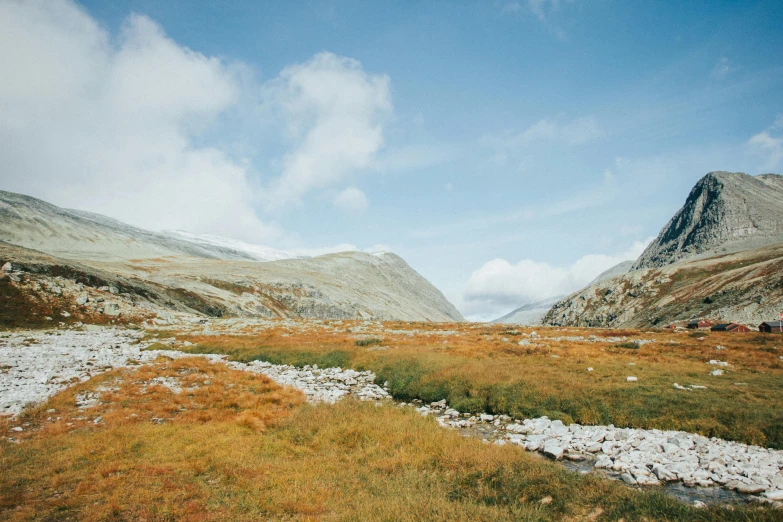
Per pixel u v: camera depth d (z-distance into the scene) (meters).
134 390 22.30
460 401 22.66
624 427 18.30
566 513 10.32
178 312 85.94
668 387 22.16
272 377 30.33
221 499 10.80
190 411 19.39
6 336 43.31
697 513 10.07
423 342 45.41
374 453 14.84
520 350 36.22
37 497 10.45
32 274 63.84
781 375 25.55
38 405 18.73
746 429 16.56
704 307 147.00
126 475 11.96
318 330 65.12
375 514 10.10
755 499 11.59
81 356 33.06
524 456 14.23
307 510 10.37
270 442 15.61
